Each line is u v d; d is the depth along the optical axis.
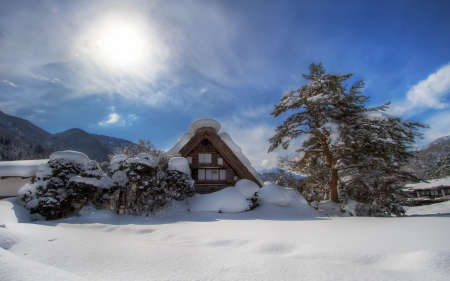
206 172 22.41
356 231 7.11
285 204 16.86
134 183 13.86
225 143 21.94
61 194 13.05
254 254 4.42
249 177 21.55
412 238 5.65
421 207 32.50
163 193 15.00
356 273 3.46
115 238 5.87
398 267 3.94
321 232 7.08
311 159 22.17
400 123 17.03
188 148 21.33
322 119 19.19
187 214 14.46
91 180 12.73
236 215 14.02
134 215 13.49
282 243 5.16
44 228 7.11
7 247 4.70
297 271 3.51
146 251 4.54
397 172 17.17
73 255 4.29
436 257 3.96
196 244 5.59
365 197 18.16
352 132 16.83
